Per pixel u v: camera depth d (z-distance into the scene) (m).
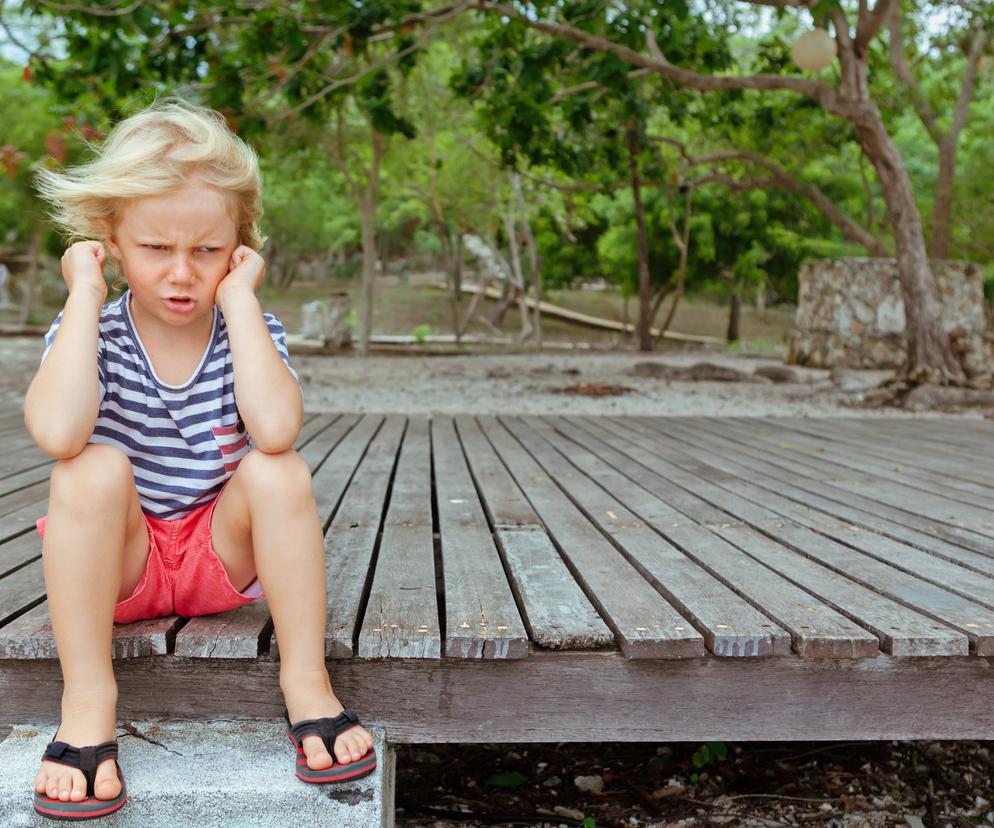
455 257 38.09
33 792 1.74
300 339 24.89
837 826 2.56
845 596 2.46
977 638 2.07
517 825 2.56
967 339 12.20
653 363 13.75
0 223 25.52
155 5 8.85
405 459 4.96
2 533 3.07
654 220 23.64
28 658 2.00
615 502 3.81
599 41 9.13
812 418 7.61
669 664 2.09
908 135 24.05
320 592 1.94
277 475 1.91
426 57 17.08
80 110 8.60
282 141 18.09
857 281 14.59
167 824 1.77
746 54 16.78
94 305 1.91
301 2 9.25
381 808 1.82
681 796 2.73
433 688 2.07
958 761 2.95
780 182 14.79
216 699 2.06
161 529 2.04
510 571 2.72
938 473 4.73
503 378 12.75
